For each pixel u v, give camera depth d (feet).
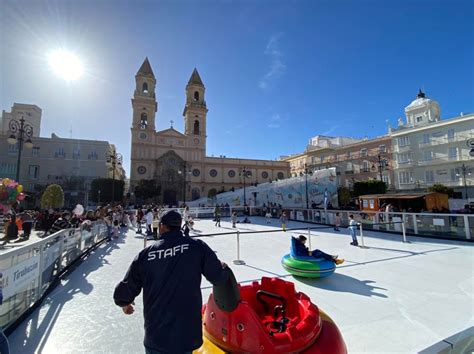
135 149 178.91
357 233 46.24
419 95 170.60
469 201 90.94
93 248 32.58
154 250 6.37
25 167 144.97
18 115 207.62
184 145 194.80
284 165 233.35
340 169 184.24
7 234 41.06
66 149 153.17
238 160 216.74
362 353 10.28
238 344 7.42
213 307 8.29
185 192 184.34
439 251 29.73
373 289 17.44
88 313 14.02
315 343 7.66
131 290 6.20
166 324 5.70
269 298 10.55
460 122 126.72
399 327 12.36
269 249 32.07
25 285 13.50
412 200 70.03
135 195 159.43
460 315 13.55
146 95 187.73
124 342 11.16
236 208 103.40
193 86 206.18
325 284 18.45
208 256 6.53
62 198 79.82
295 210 75.87
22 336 11.65
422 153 141.38
